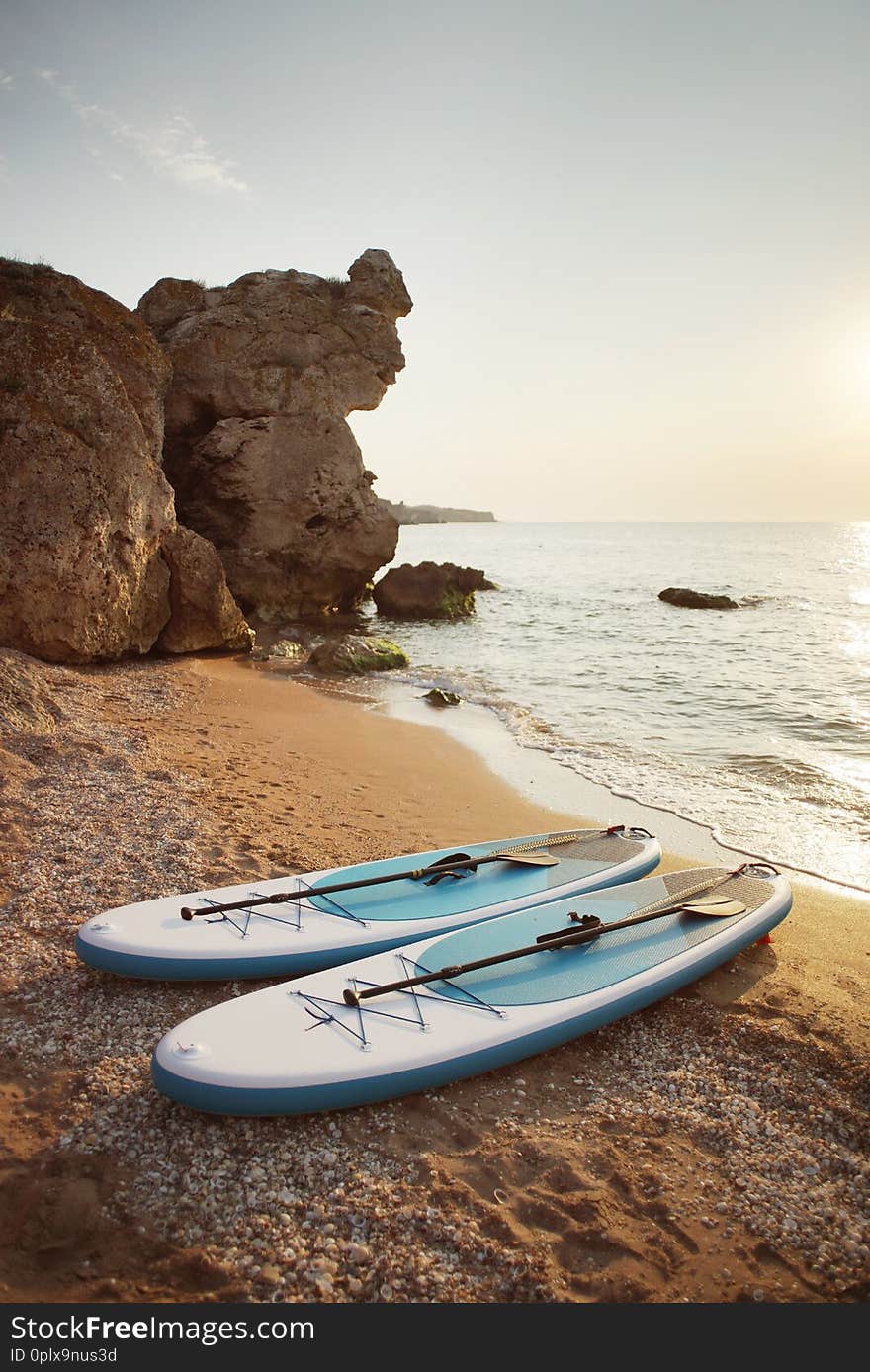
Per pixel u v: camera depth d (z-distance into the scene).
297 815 8.26
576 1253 3.41
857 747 12.34
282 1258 3.29
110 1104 4.08
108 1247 3.31
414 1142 3.98
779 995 5.36
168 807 7.84
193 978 5.11
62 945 5.44
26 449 13.56
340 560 25.53
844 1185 3.83
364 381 24.48
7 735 8.95
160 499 16.00
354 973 4.94
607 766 11.20
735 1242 3.51
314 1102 3.99
